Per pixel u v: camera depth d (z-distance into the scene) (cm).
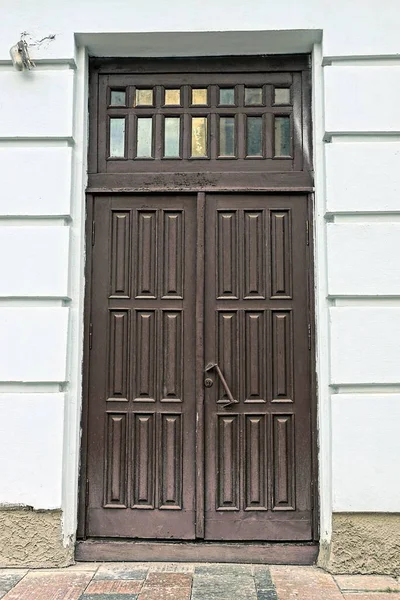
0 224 405
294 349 412
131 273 422
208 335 416
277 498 403
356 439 381
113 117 436
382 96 404
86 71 430
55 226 403
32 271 399
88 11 414
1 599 338
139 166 431
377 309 389
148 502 406
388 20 407
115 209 427
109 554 398
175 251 423
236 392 411
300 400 409
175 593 345
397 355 386
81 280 414
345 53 405
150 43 423
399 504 377
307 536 399
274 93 435
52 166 406
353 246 394
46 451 388
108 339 418
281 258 420
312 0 410
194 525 402
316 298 411
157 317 419
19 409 390
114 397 414
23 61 405
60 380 391
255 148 433
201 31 411
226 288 418
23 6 414
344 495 379
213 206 425
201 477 404
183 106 436
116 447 409
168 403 412
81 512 403
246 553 396
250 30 410
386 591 351
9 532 387
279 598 339
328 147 403
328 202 399
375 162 400
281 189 422
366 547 379
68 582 362
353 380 385
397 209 395
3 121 409
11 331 395
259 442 407
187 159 430
